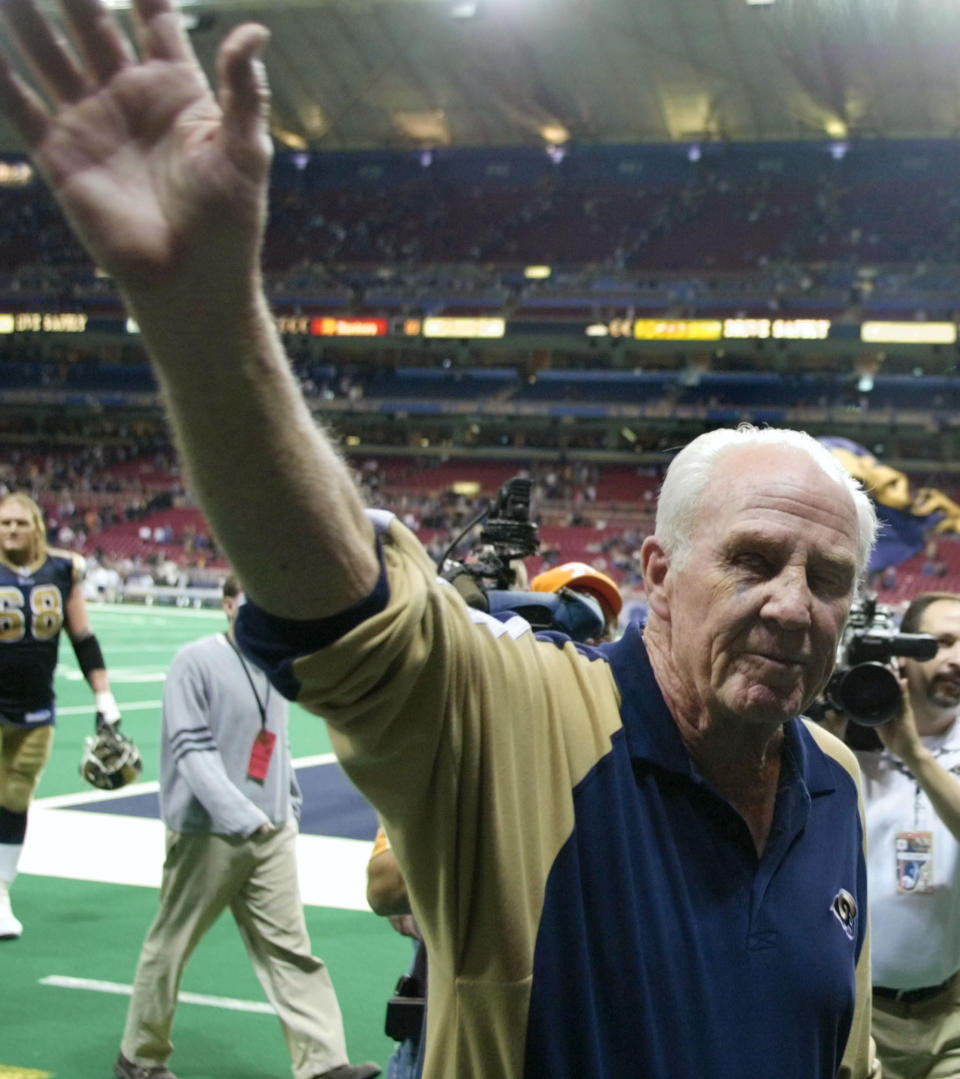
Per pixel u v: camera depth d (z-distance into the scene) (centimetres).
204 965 658
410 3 4734
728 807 170
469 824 149
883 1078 334
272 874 477
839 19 2183
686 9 4681
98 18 103
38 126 103
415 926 277
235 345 106
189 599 4381
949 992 334
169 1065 516
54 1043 532
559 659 172
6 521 678
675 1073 156
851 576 167
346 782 1232
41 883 809
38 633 685
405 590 129
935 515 4238
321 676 123
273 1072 513
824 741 204
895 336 4981
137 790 1144
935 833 330
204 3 4197
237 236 102
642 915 160
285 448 112
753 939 168
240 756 474
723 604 163
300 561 117
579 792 162
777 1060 164
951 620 346
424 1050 166
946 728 347
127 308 105
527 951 150
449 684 143
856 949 192
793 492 163
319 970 477
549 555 4541
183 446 112
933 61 4772
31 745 696
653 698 172
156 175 103
